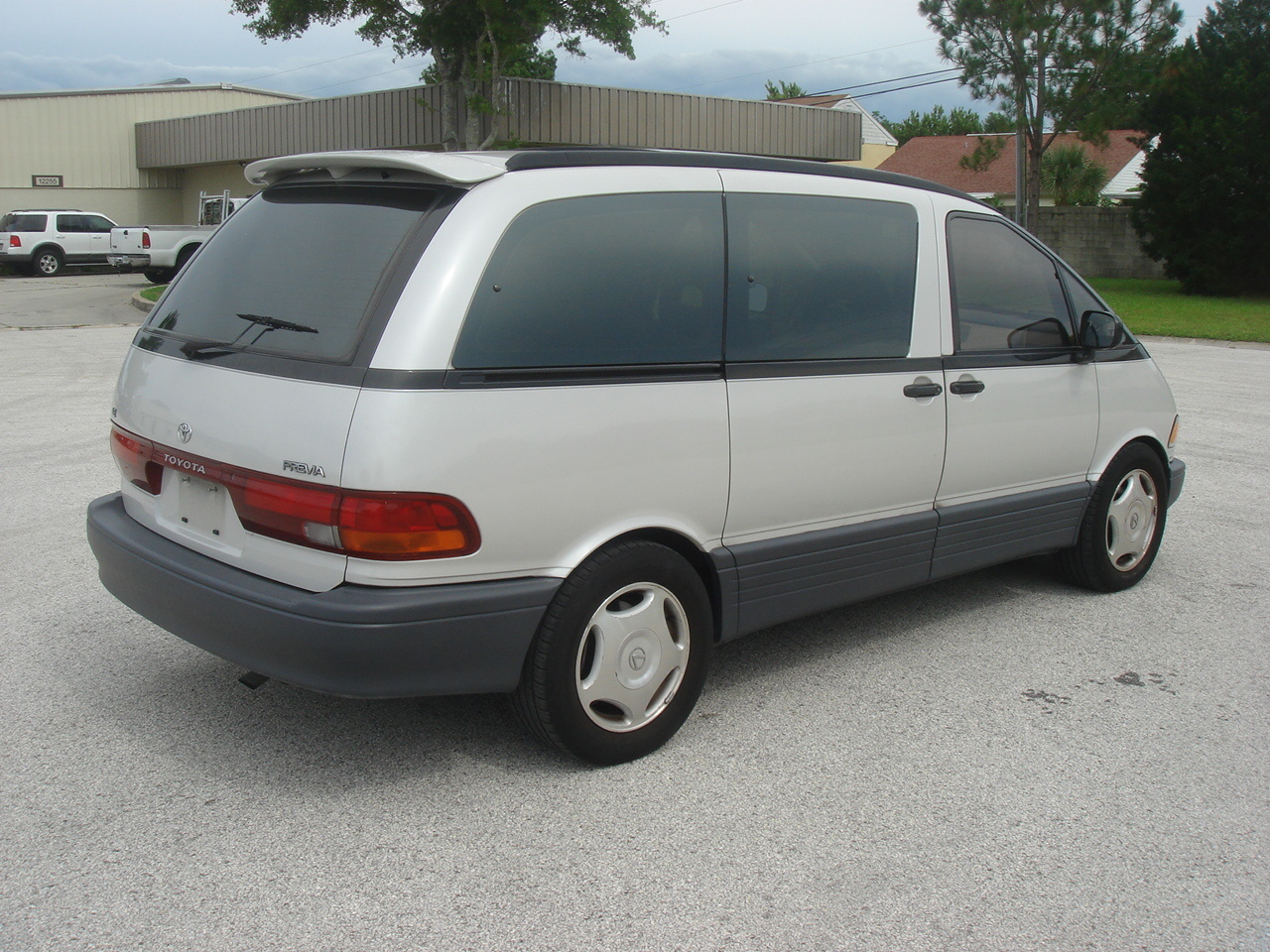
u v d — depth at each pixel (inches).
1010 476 175.5
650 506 129.0
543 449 118.8
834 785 128.5
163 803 121.4
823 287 147.9
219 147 1328.7
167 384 132.6
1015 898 107.0
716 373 134.6
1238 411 411.2
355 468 110.1
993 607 194.2
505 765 132.0
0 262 1211.2
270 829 116.6
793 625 184.4
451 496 113.0
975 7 901.2
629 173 131.3
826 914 103.7
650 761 134.0
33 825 116.4
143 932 99.0
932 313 160.9
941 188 168.4
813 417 144.3
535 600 119.7
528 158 124.8
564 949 97.9
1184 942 101.0
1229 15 1071.6
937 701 153.1
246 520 120.1
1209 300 1011.9
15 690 150.0
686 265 133.3
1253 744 141.3
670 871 110.3
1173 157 1078.4
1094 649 174.2
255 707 146.5
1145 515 203.9
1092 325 182.5
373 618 110.6
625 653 129.6
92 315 764.0
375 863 110.7
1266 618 189.8
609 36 901.2
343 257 122.9
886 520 157.5
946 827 119.7
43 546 214.7
